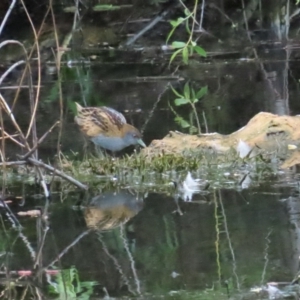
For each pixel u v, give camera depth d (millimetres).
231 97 14516
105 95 15172
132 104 14234
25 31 21844
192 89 15430
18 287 6469
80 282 6539
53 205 8773
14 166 10148
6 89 15883
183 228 7754
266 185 9219
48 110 13789
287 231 7527
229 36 21219
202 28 21812
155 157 10266
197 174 9781
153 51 19969
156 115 13266
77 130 12289
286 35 20922
